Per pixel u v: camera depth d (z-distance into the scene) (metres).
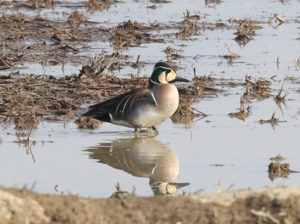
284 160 12.98
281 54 22.45
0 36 24.19
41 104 16.80
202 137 14.55
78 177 12.07
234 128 15.20
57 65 20.97
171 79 15.42
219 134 14.75
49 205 9.22
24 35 24.48
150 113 14.81
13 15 26.50
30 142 14.12
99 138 14.59
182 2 32.25
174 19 28.03
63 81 18.66
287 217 9.21
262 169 12.49
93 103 17.17
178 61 21.62
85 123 15.47
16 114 15.94
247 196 9.70
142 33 25.34
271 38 24.83
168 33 25.66
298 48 23.25
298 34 25.36
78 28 25.66
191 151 13.59
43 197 9.41
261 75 19.95
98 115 15.28
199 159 13.07
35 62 21.31
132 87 18.48
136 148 13.81
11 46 23.03
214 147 13.81
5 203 9.05
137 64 21.11
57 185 11.52
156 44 24.08
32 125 14.71
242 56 22.25
